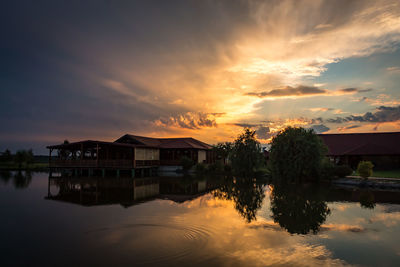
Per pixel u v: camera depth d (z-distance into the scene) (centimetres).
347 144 3925
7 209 1421
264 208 1496
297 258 799
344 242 941
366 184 2372
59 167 3634
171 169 4188
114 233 1010
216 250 850
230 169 3816
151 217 1248
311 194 1991
